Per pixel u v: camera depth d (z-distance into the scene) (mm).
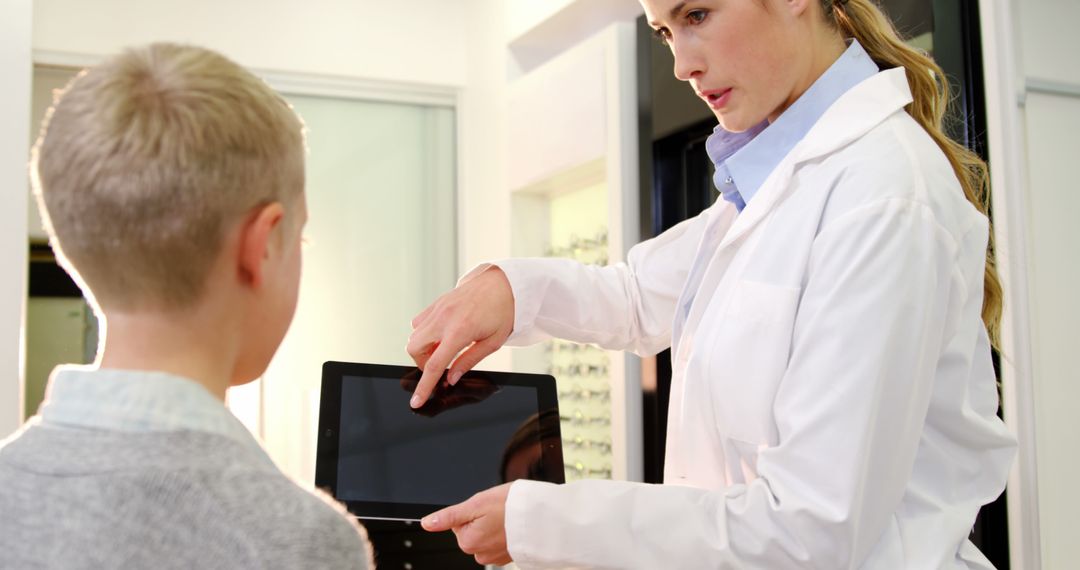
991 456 1089
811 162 1088
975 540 1822
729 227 1245
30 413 3279
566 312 1336
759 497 946
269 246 686
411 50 3713
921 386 953
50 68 3320
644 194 2734
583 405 3088
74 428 631
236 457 625
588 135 2902
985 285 1189
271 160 667
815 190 1054
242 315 687
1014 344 1794
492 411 1186
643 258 1436
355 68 3633
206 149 631
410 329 3695
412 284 3715
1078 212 1877
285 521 594
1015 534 1792
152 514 590
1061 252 1854
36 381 3293
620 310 1390
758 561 937
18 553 598
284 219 694
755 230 1111
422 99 3760
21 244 2607
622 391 2793
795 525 913
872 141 1049
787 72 1112
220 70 658
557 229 3393
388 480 1128
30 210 3285
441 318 1211
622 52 2783
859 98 1095
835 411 917
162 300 650
